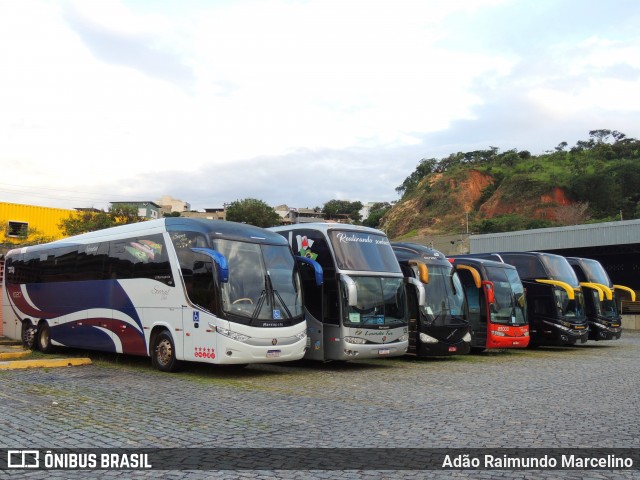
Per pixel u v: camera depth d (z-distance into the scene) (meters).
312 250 15.61
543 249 43.00
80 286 16.47
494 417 8.88
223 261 12.32
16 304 19.28
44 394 10.38
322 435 7.62
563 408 9.70
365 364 16.66
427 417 8.84
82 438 7.34
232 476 5.91
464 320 17.92
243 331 12.53
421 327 17.03
